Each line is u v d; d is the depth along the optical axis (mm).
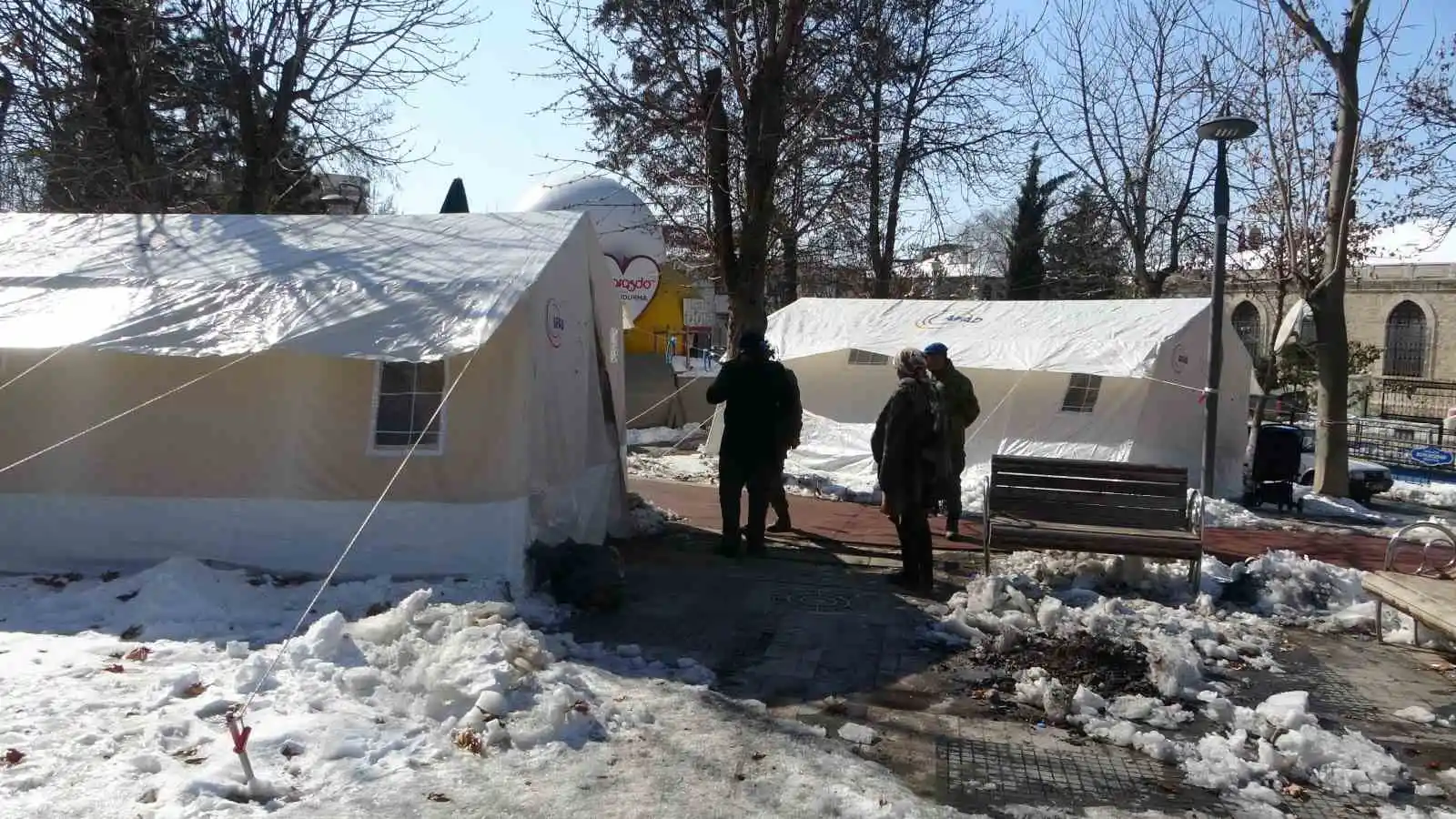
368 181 18562
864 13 14406
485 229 8781
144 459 7477
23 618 6344
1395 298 40344
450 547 7281
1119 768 4949
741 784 4535
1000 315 15602
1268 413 22578
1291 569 8289
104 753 4430
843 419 15523
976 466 14148
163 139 16609
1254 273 28891
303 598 6828
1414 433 24875
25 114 14898
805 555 9344
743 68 13133
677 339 30078
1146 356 13430
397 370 7453
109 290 7699
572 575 7297
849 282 26594
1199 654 6668
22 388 7512
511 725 4926
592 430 9188
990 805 4508
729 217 13555
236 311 7387
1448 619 6086
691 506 12195
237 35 15406
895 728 5355
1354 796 4730
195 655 5691
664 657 6312
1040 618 6922
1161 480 8242
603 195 24500
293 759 4496
